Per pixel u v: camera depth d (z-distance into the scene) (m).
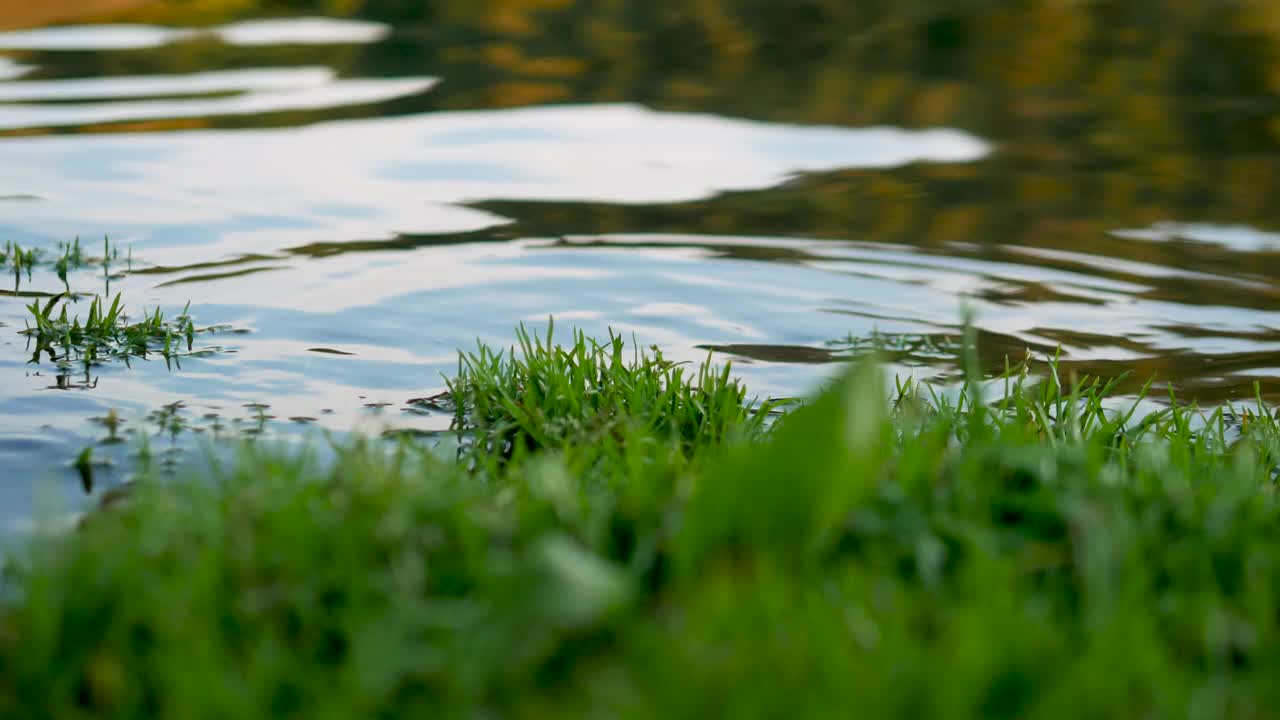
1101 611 3.07
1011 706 2.71
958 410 5.35
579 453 4.61
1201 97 14.03
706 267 8.17
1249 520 3.78
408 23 17.95
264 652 2.90
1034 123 12.66
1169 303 7.64
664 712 2.57
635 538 3.46
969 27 18.17
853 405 3.22
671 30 17.78
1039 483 3.94
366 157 10.83
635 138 11.59
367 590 3.20
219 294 7.55
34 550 3.51
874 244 8.70
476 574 3.22
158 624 3.02
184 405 5.89
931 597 3.22
